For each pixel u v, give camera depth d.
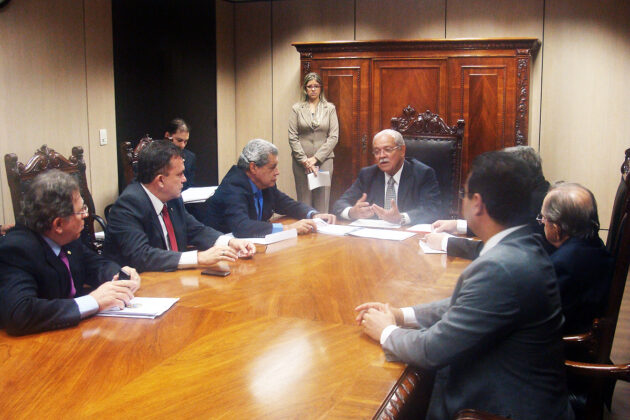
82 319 1.82
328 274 2.35
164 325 1.77
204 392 1.34
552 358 1.45
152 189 2.72
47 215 1.90
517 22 6.30
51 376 1.43
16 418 1.22
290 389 1.36
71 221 1.95
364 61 6.20
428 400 1.77
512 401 1.42
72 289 2.06
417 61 6.07
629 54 6.05
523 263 1.42
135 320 1.81
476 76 5.94
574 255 2.12
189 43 6.82
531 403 1.41
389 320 1.67
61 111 4.98
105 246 2.67
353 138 6.34
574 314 2.12
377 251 2.76
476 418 1.35
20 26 4.58
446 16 6.48
